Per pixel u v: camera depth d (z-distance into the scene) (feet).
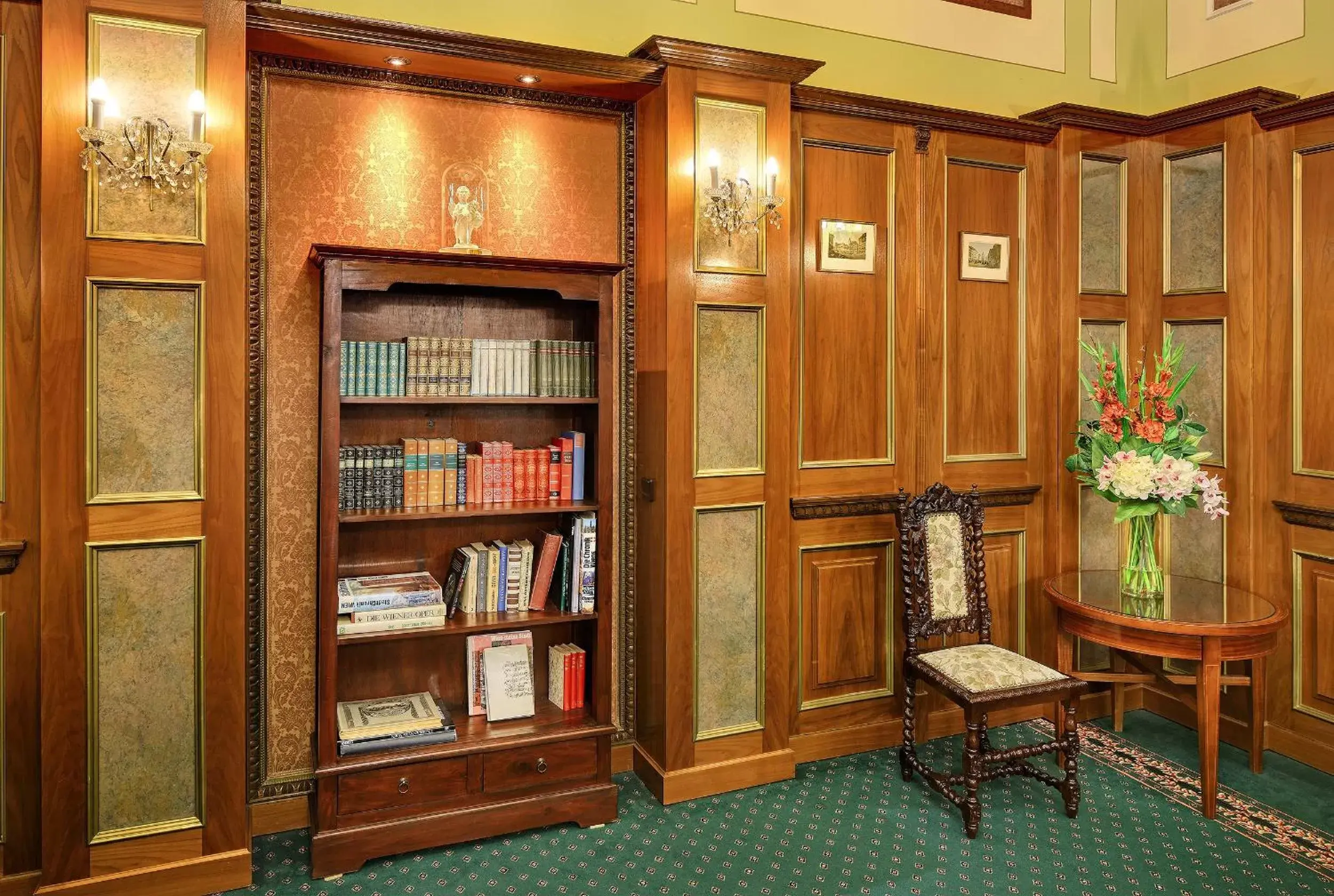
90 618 7.93
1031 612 12.91
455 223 9.66
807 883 8.57
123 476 8.04
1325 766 11.14
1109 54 13.52
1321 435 11.24
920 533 10.95
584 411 10.66
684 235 10.15
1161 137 12.85
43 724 7.84
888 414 11.98
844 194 11.60
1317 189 11.18
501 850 9.23
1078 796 9.96
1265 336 11.69
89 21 7.77
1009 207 12.62
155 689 8.21
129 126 7.90
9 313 8.19
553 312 10.70
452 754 9.15
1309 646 11.41
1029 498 12.75
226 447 8.34
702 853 9.15
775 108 10.59
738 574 10.68
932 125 11.97
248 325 8.73
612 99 10.71
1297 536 11.49
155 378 8.11
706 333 10.37
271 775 9.60
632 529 11.12
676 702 10.35
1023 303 12.69
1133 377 13.10
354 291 9.74
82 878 8.02
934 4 12.46
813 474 11.52
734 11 11.25
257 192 9.19
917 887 8.50
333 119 9.51
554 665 10.47
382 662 10.09
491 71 9.73
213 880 8.39
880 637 12.14
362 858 8.79
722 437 10.53
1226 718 12.29
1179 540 12.78
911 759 10.85
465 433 10.37
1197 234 12.37
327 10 9.44
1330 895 8.35
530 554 10.09
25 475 8.29
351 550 9.90
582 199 10.67
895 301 11.90
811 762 11.59
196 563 8.30
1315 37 11.39
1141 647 10.23
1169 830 9.65
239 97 8.25
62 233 7.73
